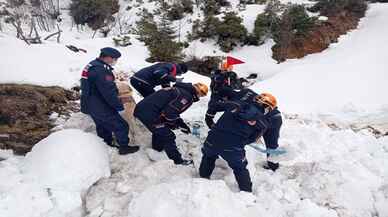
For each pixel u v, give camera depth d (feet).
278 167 16.12
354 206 13.61
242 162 13.83
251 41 39.75
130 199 13.51
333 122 23.20
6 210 12.19
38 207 12.62
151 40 38.58
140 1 53.62
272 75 34.12
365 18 43.93
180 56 36.24
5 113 17.53
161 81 16.47
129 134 16.81
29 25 43.91
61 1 56.59
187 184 12.99
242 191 13.76
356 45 36.58
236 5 47.32
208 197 12.51
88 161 14.14
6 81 19.61
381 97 26.37
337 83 28.73
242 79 33.78
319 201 13.80
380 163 16.28
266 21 40.19
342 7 42.86
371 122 23.16
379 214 13.61
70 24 50.49
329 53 36.37
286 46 37.19
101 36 47.39
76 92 21.39
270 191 14.10
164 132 15.25
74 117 17.84
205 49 39.01
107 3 51.34
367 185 14.48
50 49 24.86
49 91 19.94
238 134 13.50
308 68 32.17
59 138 14.70
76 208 13.12
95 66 14.69
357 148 17.85
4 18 43.52
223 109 15.21
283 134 18.83
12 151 15.84
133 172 14.84
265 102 14.03
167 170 14.79
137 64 28.35
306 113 24.53
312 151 17.46
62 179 13.42
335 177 14.44
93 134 15.96
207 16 42.47
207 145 14.12
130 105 17.25
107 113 15.08
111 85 14.58
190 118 20.53
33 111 18.29
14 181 13.39
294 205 13.30
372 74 29.73
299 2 46.06
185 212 12.05
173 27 43.45
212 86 17.13
